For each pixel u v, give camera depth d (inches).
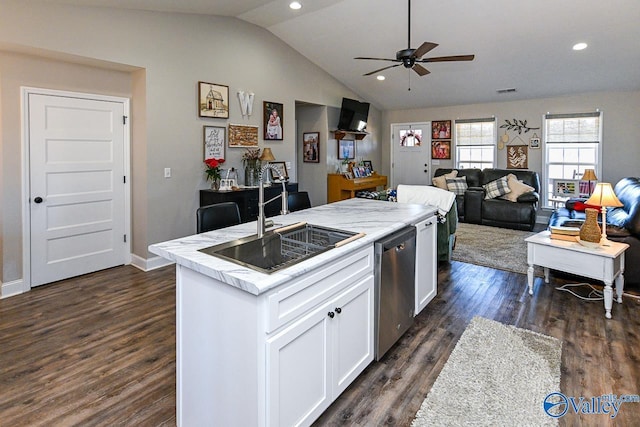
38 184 145.9
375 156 344.5
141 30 159.2
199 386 68.9
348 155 306.5
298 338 64.0
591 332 109.3
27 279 144.3
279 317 59.1
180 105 176.2
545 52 209.0
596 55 205.6
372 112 334.3
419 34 205.2
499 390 82.7
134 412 77.4
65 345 103.3
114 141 167.2
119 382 87.3
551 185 274.1
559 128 268.1
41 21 130.6
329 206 130.2
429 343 103.8
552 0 166.4
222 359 64.0
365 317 85.4
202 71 184.5
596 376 87.8
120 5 147.9
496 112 292.5
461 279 155.9
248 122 209.8
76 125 154.8
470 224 270.7
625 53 200.5
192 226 185.9
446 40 206.8
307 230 94.7
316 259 67.5
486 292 141.4
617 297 129.8
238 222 118.3
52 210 150.6
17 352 99.5
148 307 128.6
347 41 224.2
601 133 252.2
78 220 158.7
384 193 253.6
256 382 58.6
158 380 88.2
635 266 136.1
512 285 148.7
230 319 61.8
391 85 285.1
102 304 131.0
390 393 82.7
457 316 120.8
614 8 166.1
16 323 116.3
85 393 83.1
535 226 265.4
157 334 109.8
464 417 74.5
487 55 219.5
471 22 189.3
